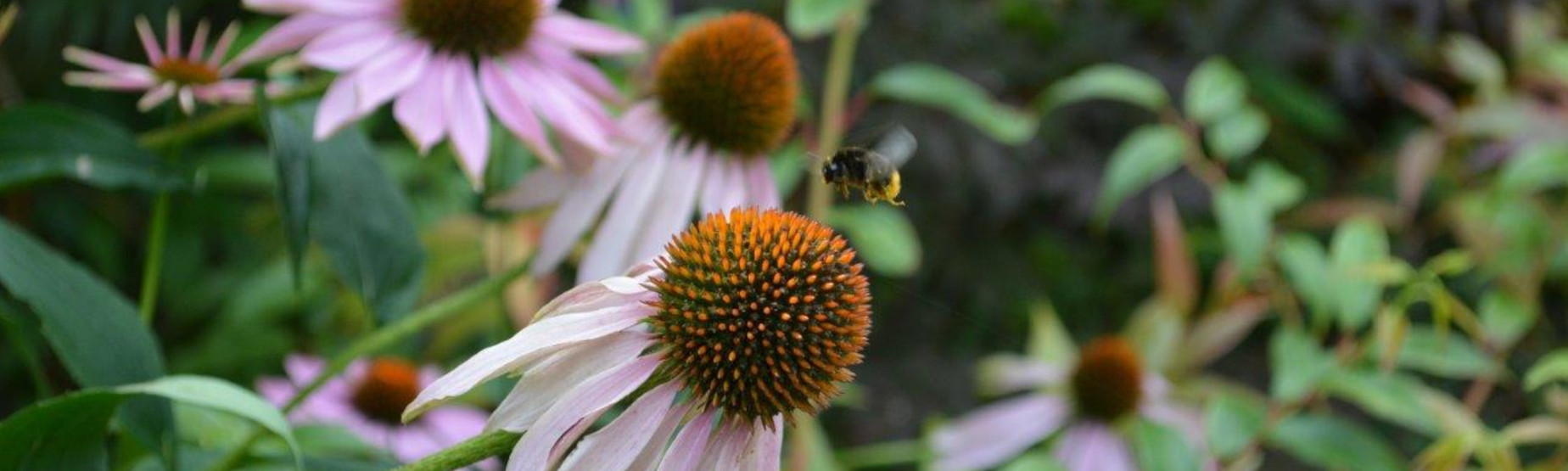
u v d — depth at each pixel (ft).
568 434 1.99
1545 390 3.86
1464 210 3.16
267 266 3.59
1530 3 3.98
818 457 2.99
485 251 3.07
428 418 2.78
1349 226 2.94
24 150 2.26
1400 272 2.87
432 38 2.39
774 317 2.03
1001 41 4.49
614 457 1.99
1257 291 3.21
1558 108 3.39
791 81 2.55
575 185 2.45
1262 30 4.32
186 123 2.40
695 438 2.02
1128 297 4.54
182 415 2.45
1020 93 4.45
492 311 3.25
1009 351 4.51
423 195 3.40
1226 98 3.14
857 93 4.22
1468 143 3.73
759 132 2.51
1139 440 2.86
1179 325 3.21
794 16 2.94
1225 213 3.04
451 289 3.30
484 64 2.41
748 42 2.51
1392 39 4.24
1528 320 3.01
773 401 2.03
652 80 2.56
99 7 4.00
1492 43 4.04
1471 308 3.93
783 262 2.04
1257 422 2.80
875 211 3.01
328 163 2.37
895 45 4.31
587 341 2.01
